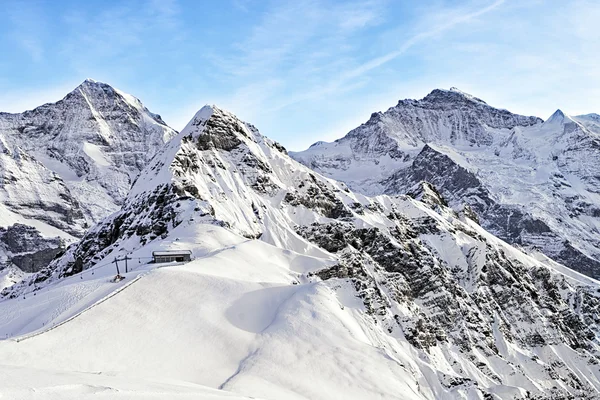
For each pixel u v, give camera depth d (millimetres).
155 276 127312
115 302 113375
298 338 117250
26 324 117250
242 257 163375
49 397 57531
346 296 163750
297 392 100562
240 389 94438
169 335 108500
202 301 123375
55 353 93375
